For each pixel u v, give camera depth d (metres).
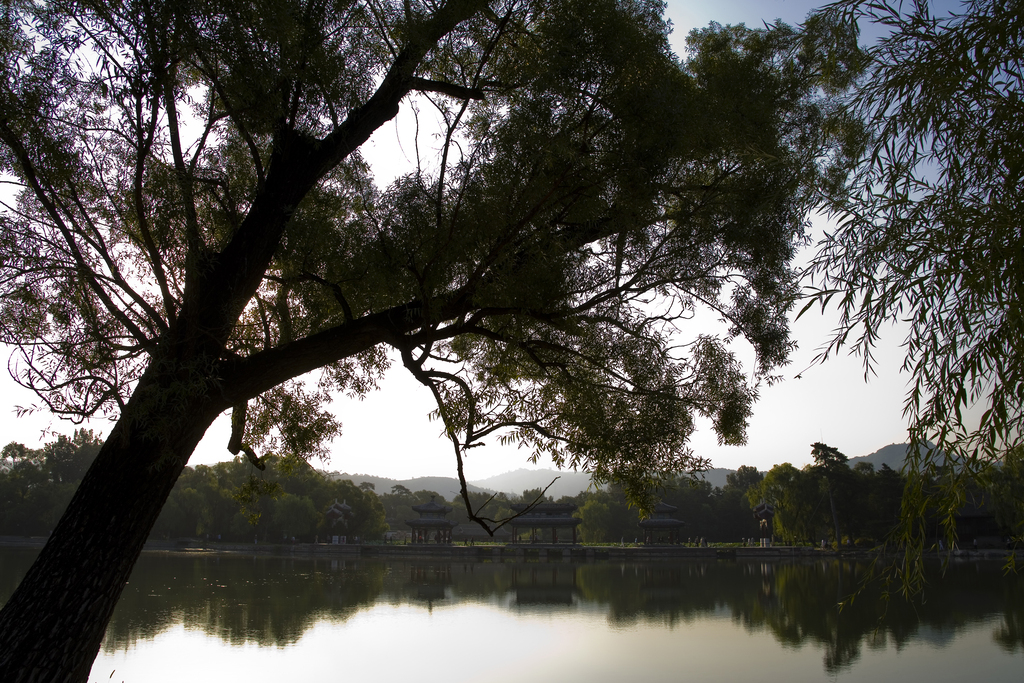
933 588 24.73
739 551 51.38
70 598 3.67
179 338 4.18
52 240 4.07
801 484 53.16
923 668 12.59
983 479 2.50
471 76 5.75
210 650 13.66
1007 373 2.42
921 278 2.62
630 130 4.80
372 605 21.20
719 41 6.21
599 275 5.21
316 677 11.80
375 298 5.59
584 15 4.73
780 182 5.08
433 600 22.83
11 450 55.88
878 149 2.81
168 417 3.92
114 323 4.57
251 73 4.25
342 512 60.41
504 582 29.89
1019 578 27.89
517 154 4.55
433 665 12.87
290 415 7.23
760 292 5.93
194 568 34.72
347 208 6.20
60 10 4.02
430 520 62.69
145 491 3.98
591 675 12.23
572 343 5.38
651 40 4.94
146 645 14.00
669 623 18.05
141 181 4.26
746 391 5.83
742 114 5.34
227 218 5.28
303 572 33.62
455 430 4.82
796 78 5.60
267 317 6.56
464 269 4.75
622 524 70.31
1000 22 2.49
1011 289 2.40
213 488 59.50
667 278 5.51
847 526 54.28
